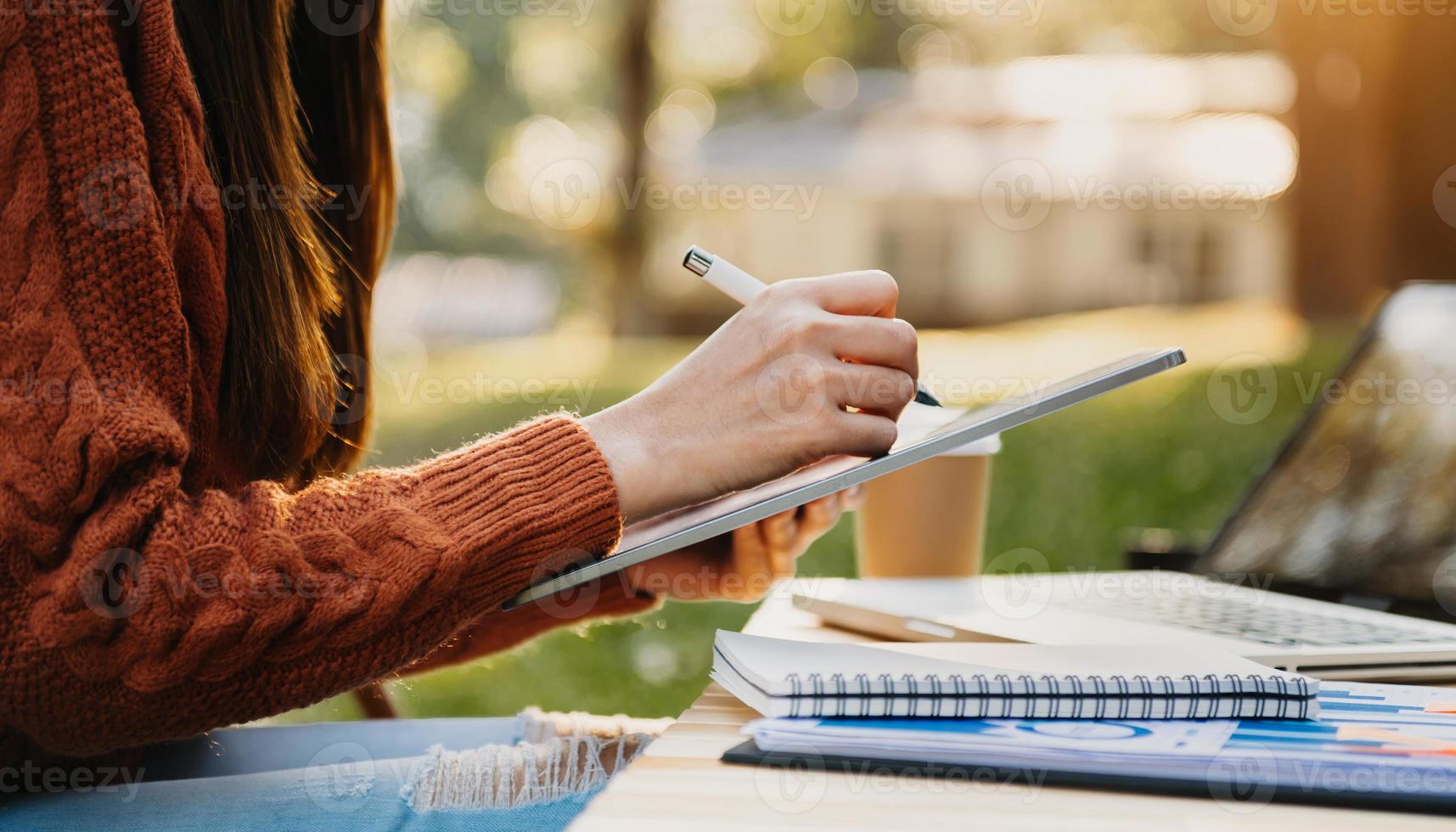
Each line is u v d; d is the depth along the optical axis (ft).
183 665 2.12
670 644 9.96
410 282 55.98
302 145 3.27
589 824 1.54
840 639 2.87
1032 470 14.10
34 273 2.19
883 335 2.54
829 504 3.07
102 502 2.14
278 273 2.90
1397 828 1.54
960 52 58.34
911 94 59.31
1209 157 49.73
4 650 2.10
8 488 2.10
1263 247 56.08
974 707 1.91
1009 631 2.68
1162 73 54.65
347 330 3.61
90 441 2.10
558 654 9.77
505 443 2.45
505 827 2.32
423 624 2.27
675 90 54.13
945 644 2.30
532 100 52.37
